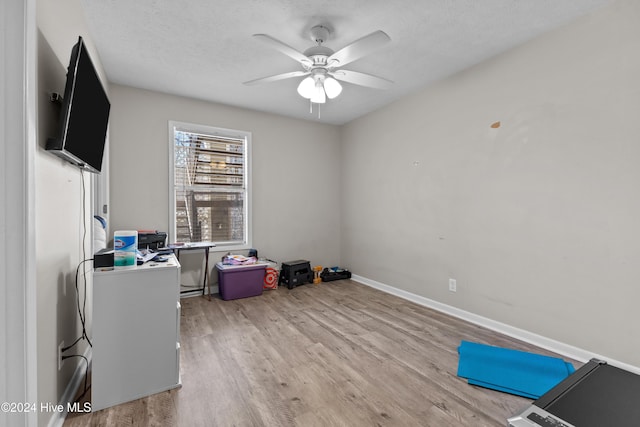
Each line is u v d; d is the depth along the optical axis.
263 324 2.79
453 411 1.60
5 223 1.06
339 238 4.80
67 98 1.29
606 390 1.12
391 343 2.40
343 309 3.21
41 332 1.28
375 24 2.20
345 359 2.14
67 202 1.64
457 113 2.97
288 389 1.79
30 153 1.11
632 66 1.88
